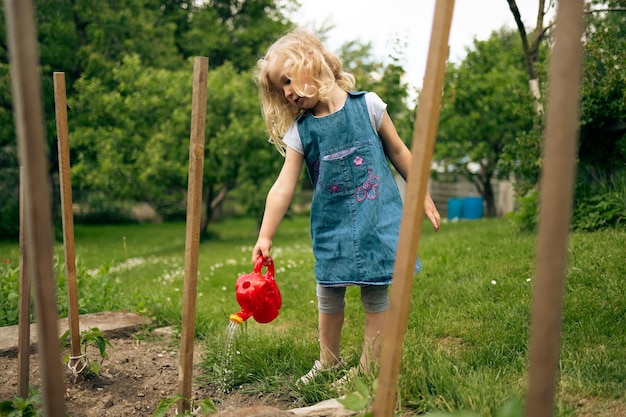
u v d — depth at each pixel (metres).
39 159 1.29
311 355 3.17
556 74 1.15
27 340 2.80
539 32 6.50
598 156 6.75
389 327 1.60
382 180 2.73
